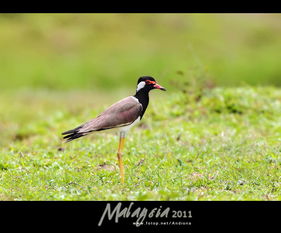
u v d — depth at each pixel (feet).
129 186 33.53
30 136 55.31
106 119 34.65
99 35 121.29
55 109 71.46
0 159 40.09
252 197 31.63
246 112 51.65
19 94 90.53
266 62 106.93
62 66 110.22
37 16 127.65
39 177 35.63
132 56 111.96
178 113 52.06
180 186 33.35
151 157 40.14
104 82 105.29
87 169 37.63
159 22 124.77
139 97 36.50
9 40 119.03
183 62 104.58
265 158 38.93
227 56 109.09
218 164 37.96
